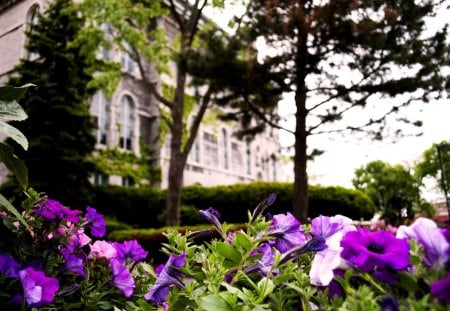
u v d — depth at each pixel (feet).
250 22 28.89
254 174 101.19
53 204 5.82
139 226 56.65
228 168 90.48
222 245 3.68
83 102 44.55
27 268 4.72
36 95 39.55
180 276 3.73
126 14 43.37
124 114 68.13
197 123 44.52
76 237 6.12
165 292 3.66
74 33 44.04
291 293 3.75
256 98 30.45
